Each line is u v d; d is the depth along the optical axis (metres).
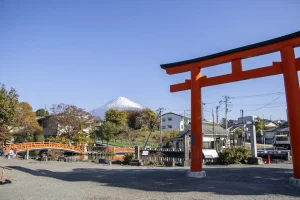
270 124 79.31
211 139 39.88
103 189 10.43
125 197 8.92
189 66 13.57
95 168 19.67
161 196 8.89
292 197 8.42
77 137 43.62
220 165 21.55
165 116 67.06
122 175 14.37
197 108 13.05
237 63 12.20
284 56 10.80
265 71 11.30
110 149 39.75
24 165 21.42
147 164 24.45
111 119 57.28
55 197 9.18
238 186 10.36
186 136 23.47
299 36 10.39
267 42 11.14
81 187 11.03
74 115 45.00
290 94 10.43
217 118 49.38
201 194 9.08
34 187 11.34
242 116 47.75
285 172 14.53
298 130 10.12
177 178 12.59
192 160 13.07
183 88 13.94
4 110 29.70
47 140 43.91
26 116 39.06
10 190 10.76
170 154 30.62
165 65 14.23
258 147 52.47
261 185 10.53
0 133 32.16
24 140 41.84
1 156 32.44
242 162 22.53
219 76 12.61
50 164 23.31
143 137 59.16
